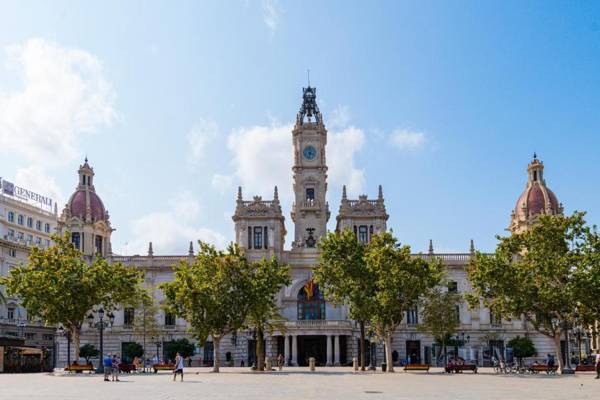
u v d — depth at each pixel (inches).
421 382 2484.0
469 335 5324.8
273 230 5388.8
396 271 3663.9
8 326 5068.9
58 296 3380.9
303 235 5575.8
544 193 5703.7
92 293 3503.9
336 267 3858.3
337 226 5757.9
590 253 3255.4
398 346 5329.7
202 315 3688.5
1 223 5467.5
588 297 3179.1
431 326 4498.0
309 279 5334.6
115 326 5349.4
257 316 3806.6
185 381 2581.2
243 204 5447.8
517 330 5324.8
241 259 3838.6
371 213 5452.8
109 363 2682.1
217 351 3762.3
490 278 3400.6
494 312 3503.9
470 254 5457.7
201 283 3703.3
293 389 2046.0
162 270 5423.2
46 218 6220.5
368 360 5226.4
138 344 4995.1
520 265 3412.9
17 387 2155.5
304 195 5659.5
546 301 3287.4
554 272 3292.3
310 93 5954.7
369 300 3668.8
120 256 5511.8
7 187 5689.0
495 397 1692.9
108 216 5753.0
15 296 5344.5
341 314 5305.1
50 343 5516.7
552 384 2321.6
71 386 2215.8
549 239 3358.8
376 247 3860.7
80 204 5590.6
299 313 5329.7
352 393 1857.8
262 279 3801.7
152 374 3403.1
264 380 2659.9
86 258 5487.2
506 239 3481.8
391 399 1622.8
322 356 5265.8
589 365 3560.5
